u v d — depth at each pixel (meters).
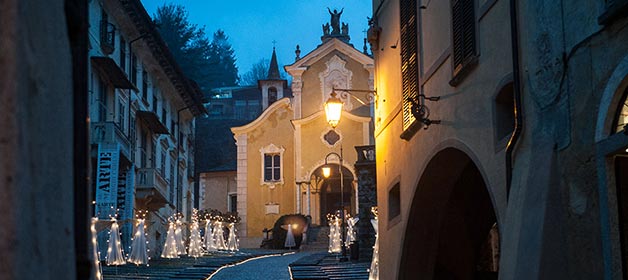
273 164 59.09
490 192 9.58
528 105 8.53
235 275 29.73
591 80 7.25
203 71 95.06
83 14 3.97
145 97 37.62
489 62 9.80
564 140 7.75
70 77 3.17
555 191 7.78
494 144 9.52
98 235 27.91
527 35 8.55
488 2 9.80
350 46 58.28
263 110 62.16
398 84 14.65
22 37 2.60
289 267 31.86
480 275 15.81
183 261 36.06
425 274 13.83
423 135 12.72
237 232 58.38
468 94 10.57
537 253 7.62
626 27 6.70
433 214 13.40
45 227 2.71
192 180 51.31
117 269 27.98
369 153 31.84
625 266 6.87
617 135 6.73
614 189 6.95
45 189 2.75
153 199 37.03
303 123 57.81
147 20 33.56
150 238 37.94
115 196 27.14
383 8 16.14
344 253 32.81
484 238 15.06
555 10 7.92
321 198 58.31
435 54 12.20
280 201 58.38
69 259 2.92
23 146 2.56
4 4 2.57
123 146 29.67
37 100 2.72
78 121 3.84
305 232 53.88
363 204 31.33
